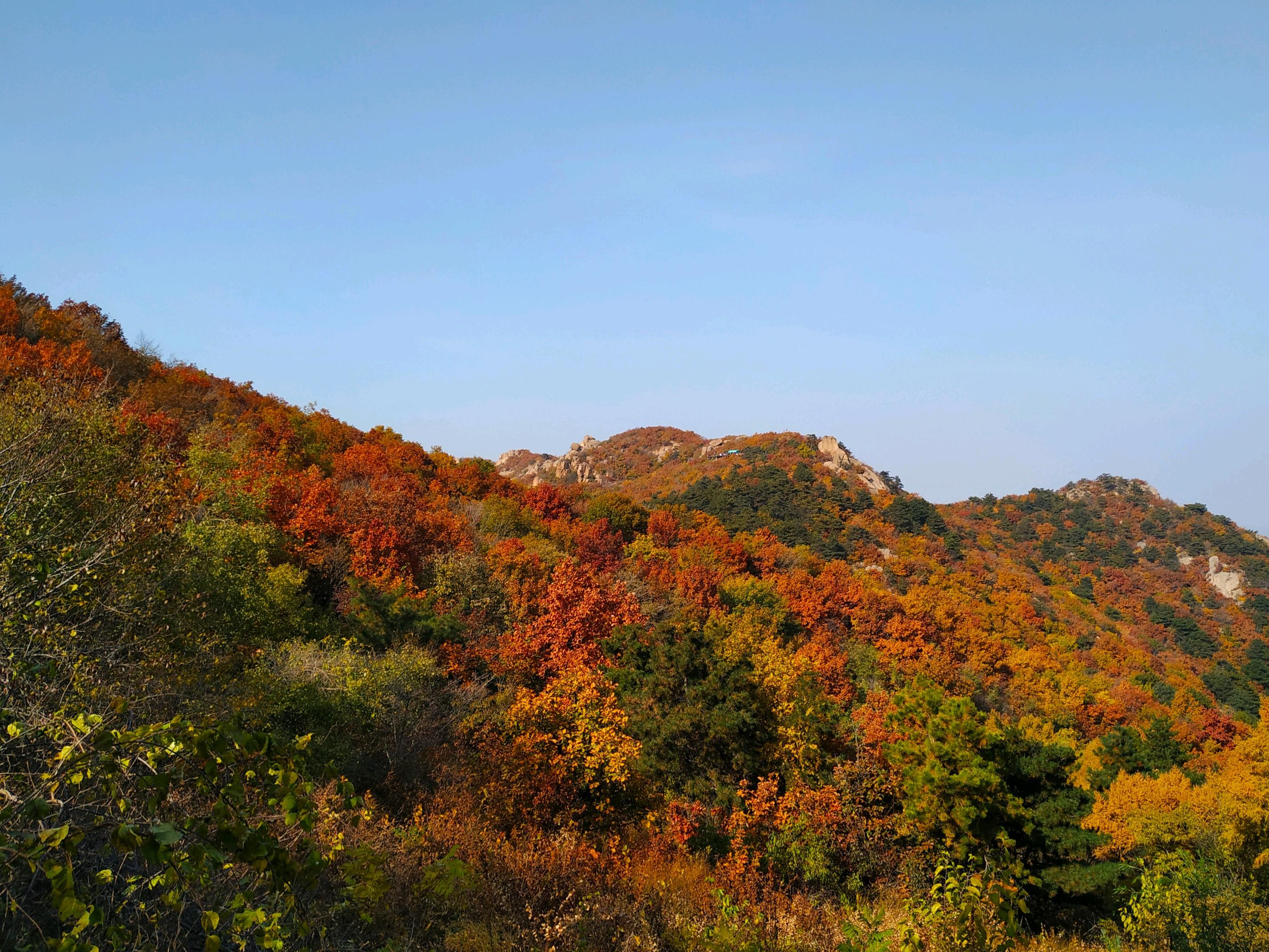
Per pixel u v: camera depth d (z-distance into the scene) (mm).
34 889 4488
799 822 15102
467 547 43438
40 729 4383
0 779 4008
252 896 4328
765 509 119438
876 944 7727
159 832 3486
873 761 18078
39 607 7598
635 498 143000
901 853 15391
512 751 15273
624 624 33938
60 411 12273
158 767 3920
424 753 16609
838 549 101312
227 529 21422
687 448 180750
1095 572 123375
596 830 14703
